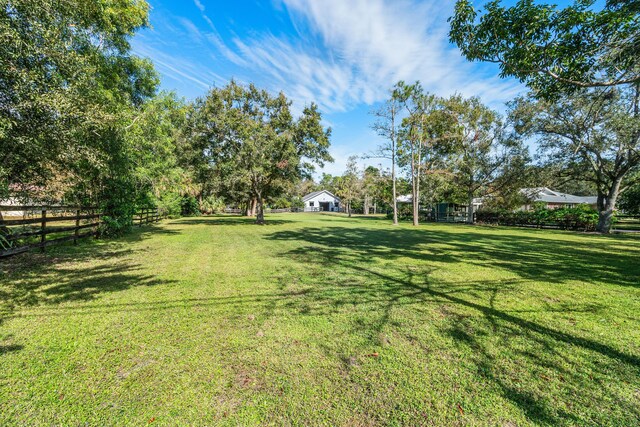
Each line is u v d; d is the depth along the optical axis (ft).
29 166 18.94
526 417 6.16
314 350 8.87
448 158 83.66
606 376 7.63
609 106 49.37
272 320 11.08
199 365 7.98
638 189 72.69
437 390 7.03
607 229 54.24
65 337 9.46
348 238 38.99
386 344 9.27
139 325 10.48
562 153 59.82
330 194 205.77
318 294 14.28
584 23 13.26
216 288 15.12
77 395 6.68
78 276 17.03
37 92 14.94
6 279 16.10
